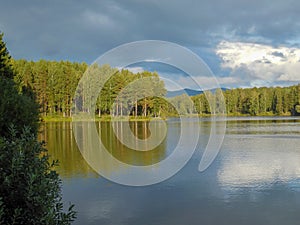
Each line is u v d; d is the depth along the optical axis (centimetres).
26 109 488
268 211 660
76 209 668
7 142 262
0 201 222
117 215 636
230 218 627
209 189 826
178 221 609
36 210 239
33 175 236
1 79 488
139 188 826
